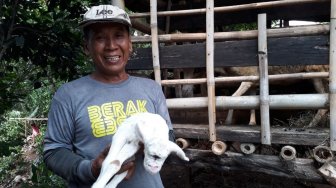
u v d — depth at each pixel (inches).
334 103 83.5
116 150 51.5
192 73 124.8
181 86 120.6
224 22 146.3
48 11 139.0
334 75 83.6
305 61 87.0
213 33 94.8
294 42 87.6
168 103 100.9
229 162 97.3
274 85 127.2
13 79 153.6
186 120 117.1
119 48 63.7
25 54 138.5
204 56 96.3
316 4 125.6
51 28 132.0
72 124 62.0
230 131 95.3
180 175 173.0
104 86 63.9
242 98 93.6
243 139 93.8
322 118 101.5
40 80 164.7
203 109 101.7
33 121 271.7
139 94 65.3
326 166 84.6
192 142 105.7
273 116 122.3
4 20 124.3
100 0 142.1
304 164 88.6
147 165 48.7
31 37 132.6
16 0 123.3
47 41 137.0
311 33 86.4
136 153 54.5
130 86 65.4
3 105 142.7
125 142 52.5
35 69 154.7
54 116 62.5
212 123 96.0
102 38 63.4
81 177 55.7
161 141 48.3
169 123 69.3
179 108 100.2
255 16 140.2
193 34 97.8
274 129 96.0
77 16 142.7
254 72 115.3
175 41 100.1
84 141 61.2
